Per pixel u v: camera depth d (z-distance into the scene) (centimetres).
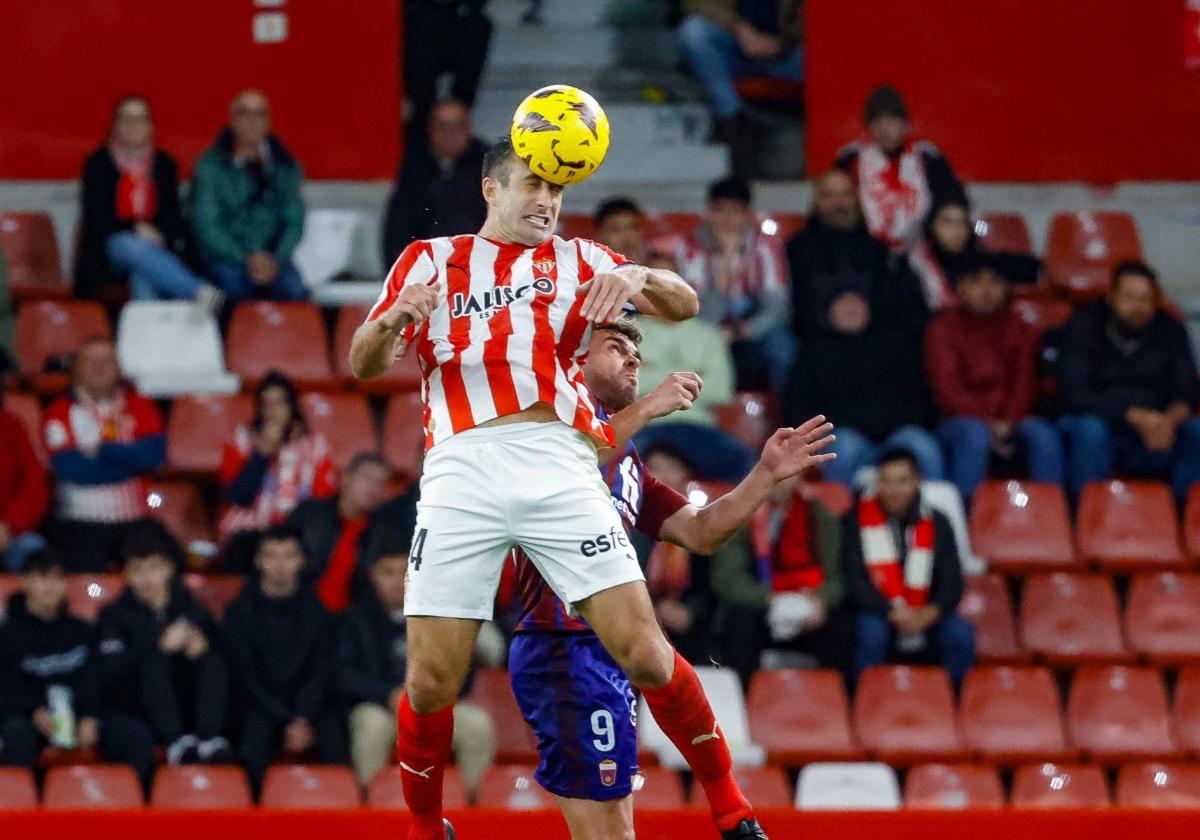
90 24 4638
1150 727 3572
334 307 4281
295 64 4656
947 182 4250
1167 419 3956
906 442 3825
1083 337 4022
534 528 1800
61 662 3284
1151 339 4016
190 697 3344
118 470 3741
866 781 3328
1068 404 3988
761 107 4775
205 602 3522
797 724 3441
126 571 3356
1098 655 3672
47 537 3728
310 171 4659
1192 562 3856
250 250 4128
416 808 1955
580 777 2020
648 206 4688
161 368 4038
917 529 3559
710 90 4688
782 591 3491
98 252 4162
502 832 2398
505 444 1800
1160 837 2452
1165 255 4772
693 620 3441
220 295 4081
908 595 3538
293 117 4659
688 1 4662
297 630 3344
